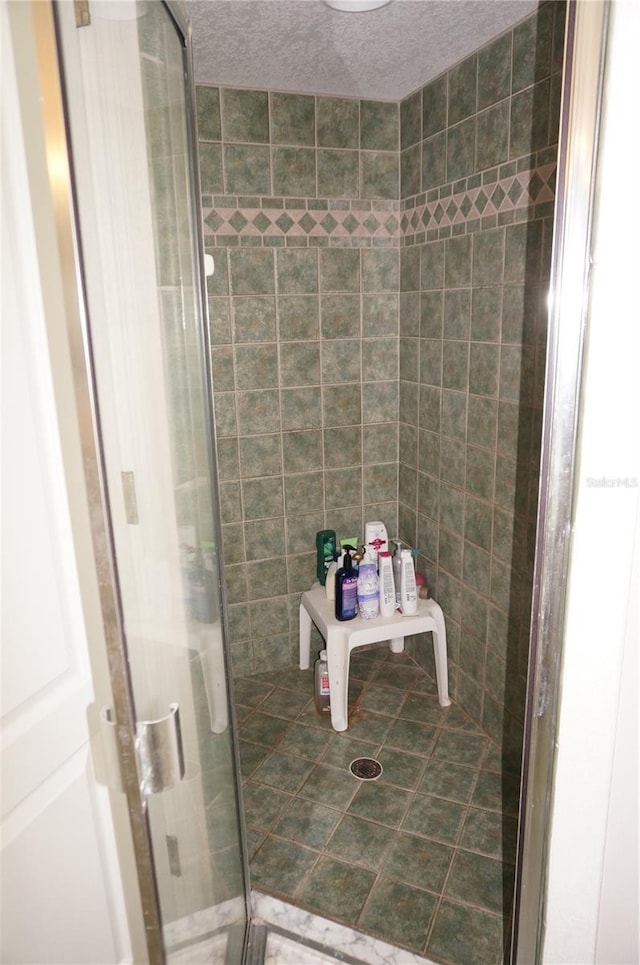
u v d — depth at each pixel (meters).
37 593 0.82
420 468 2.43
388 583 2.28
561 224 0.76
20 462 0.78
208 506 1.19
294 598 2.56
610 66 0.71
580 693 0.91
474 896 1.57
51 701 0.87
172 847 0.85
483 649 2.15
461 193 1.99
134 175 0.79
